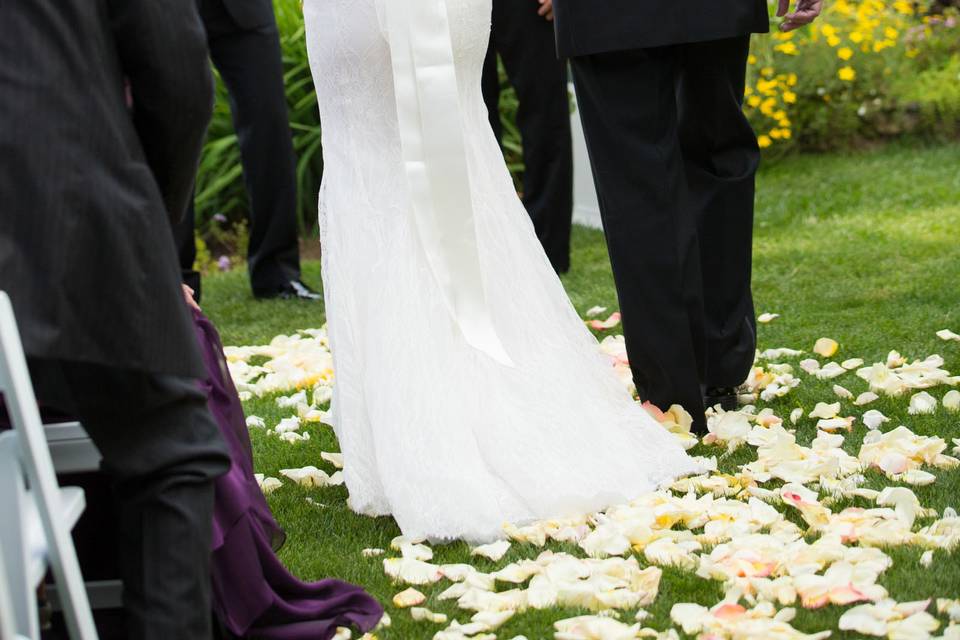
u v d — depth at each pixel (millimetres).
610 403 3502
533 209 6352
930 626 2326
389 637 2494
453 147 3283
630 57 3521
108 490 2447
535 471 3168
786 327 4980
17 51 1956
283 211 6508
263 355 5285
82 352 1934
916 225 6754
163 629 2014
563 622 2434
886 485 3178
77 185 1938
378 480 3248
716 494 3221
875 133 9477
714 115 3744
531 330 3455
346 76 3350
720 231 3834
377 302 3285
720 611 2447
